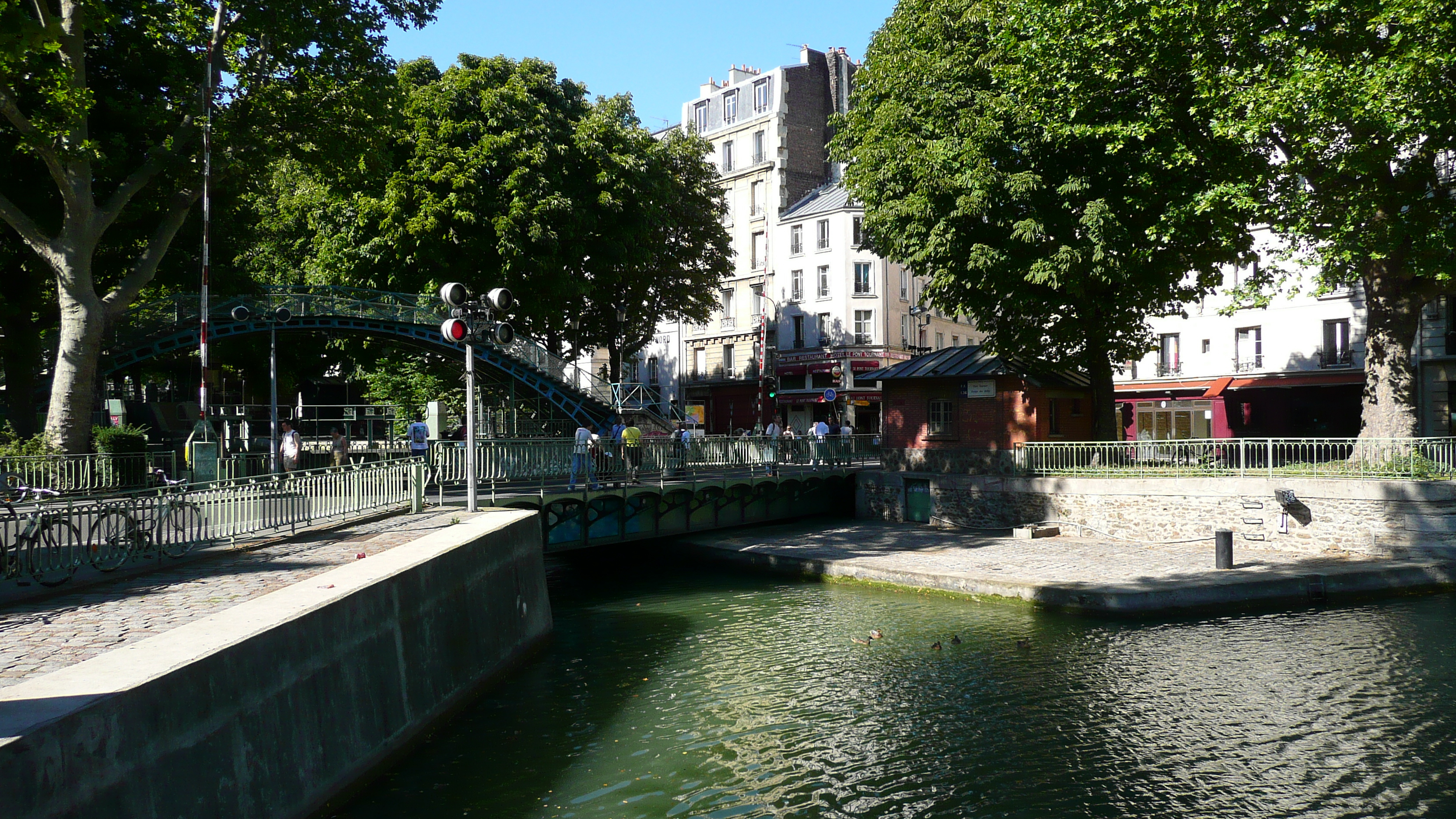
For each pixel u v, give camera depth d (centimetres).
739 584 2047
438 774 884
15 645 696
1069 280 2220
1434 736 980
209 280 2203
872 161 2453
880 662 1327
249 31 1895
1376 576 1727
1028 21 2055
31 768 438
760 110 5381
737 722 1068
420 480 1700
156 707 539
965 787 877
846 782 888
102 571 967
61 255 1792
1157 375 3891
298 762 703
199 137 1934
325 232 3092
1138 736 1005
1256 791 857
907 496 2789
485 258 2875
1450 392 3022
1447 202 1878
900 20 2525
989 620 1579
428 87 2883
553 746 980
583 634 1564
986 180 2166
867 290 4903
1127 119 2092
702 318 4050
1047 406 2709
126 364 2556
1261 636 1427
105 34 1934
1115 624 1529
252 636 653
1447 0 1555
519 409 3400
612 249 3123
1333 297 3369
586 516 2017
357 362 3688
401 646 927
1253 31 1838
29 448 1739
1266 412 3544
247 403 4219
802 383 5056
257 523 1248
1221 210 2055
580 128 3045
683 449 2448
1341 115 1673
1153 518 2216
